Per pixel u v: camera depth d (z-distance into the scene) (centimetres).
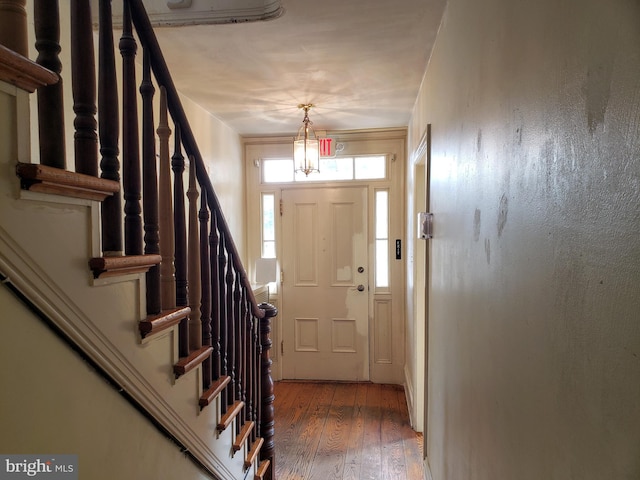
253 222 388
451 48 155
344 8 164
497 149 97
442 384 170
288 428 292
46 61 70
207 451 130
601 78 53
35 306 63
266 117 322
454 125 149
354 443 271
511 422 87
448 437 156
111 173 85
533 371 75
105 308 80
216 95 269
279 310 389
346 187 378
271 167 389
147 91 102
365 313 379
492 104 102
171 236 110
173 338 108
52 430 67
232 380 160
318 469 242
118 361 84
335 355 385
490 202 103
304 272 386
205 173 135
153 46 103
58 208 68
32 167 59
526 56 79
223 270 150
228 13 168
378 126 353
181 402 113
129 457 90
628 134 47
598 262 54
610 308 51
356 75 237
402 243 370
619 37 49
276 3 163
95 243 77
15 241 60
